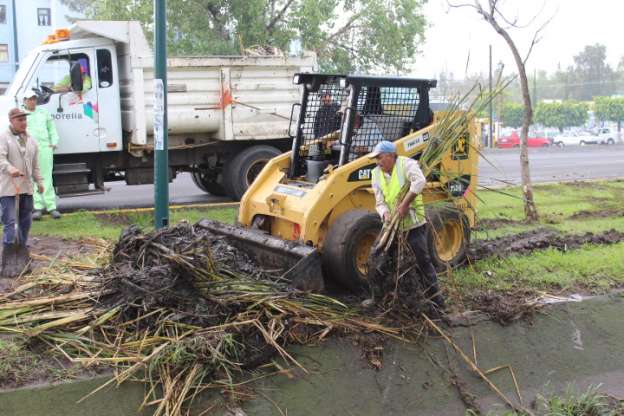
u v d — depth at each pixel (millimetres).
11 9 36344
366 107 7559
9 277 7629
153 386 5414
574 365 7008
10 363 5410
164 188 8117
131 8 19750
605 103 67562
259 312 6105
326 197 7012
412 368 6336
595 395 6508
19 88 11688
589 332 7270
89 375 5395
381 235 6555
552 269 8344
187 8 19672
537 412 6359
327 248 7004
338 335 6281
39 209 11094
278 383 5824
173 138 12930
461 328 6777
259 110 13078
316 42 20484
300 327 6207
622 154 30766
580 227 10766
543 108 66500
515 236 9875
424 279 6770
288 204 7289
